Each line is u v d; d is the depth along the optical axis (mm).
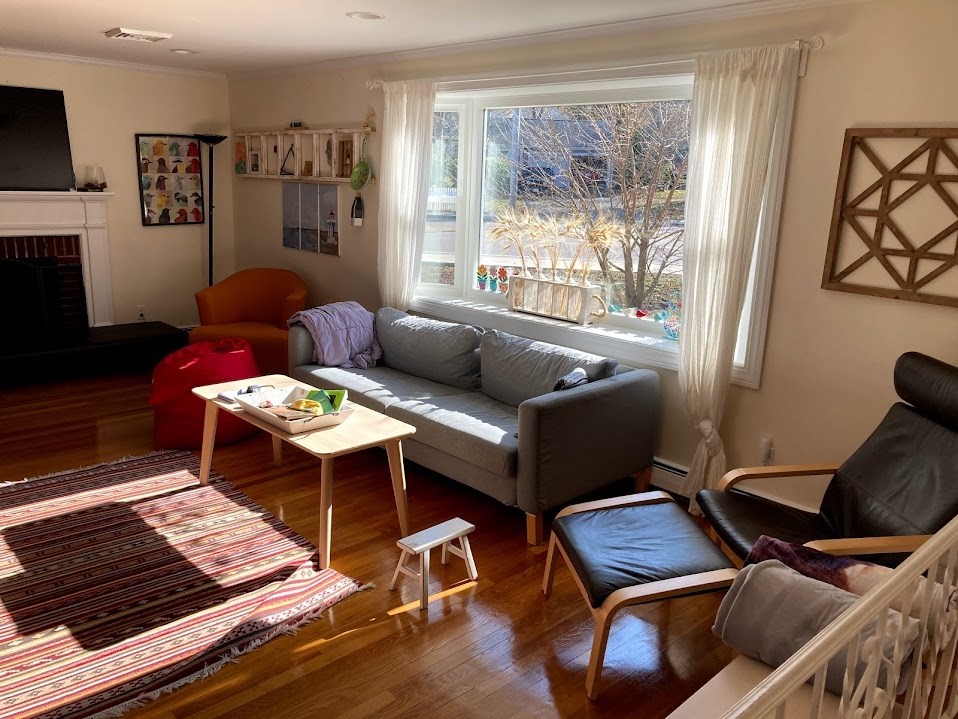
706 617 2855
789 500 3475
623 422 3582
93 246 6094
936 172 2844
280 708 2305
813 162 3191
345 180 5547
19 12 3973
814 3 3078
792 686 1098
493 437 3451
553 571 2975
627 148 4109
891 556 2504
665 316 4090
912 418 2729
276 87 6164
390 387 4250
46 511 3545
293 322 4680
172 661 2500
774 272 3377
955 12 2752
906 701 1639
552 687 2432
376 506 3727
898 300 3029
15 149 5605
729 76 3299
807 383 3354
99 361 5637
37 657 2502
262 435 4656
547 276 4598
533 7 3465
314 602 2857
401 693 2383
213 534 3377
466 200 4934
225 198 6898
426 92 4738
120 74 6055
